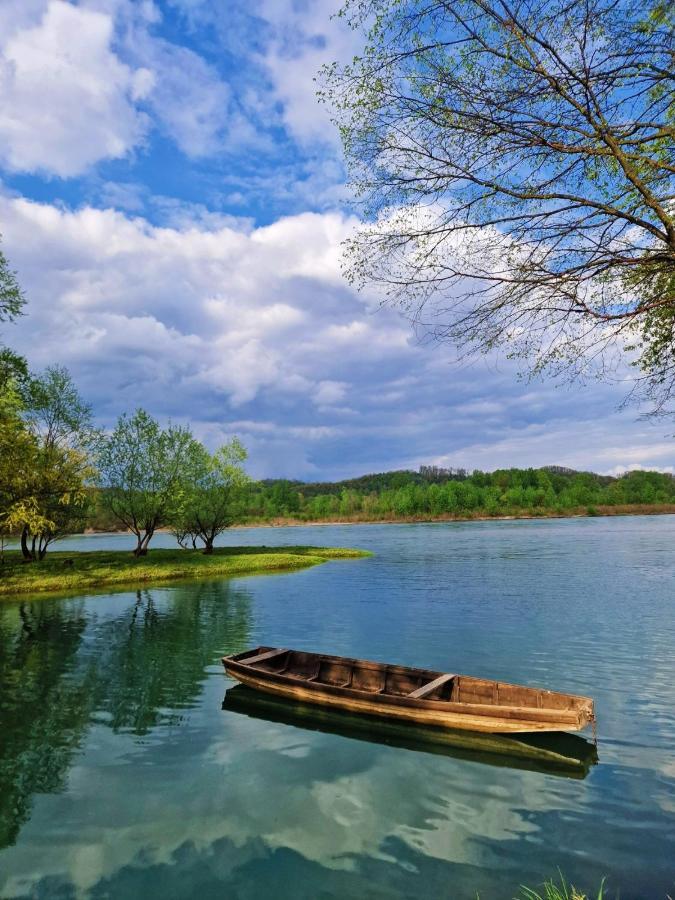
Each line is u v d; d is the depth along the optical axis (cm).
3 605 2784
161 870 671
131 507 4397
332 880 643
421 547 6000
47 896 629
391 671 1286
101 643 1922
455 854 689
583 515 14138
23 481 3125
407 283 566
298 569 4191
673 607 2292
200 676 1512
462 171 532
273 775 912
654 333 572
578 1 457
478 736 1052
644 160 471
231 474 4888
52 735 1098
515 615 2227
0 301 3142
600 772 902
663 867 651
